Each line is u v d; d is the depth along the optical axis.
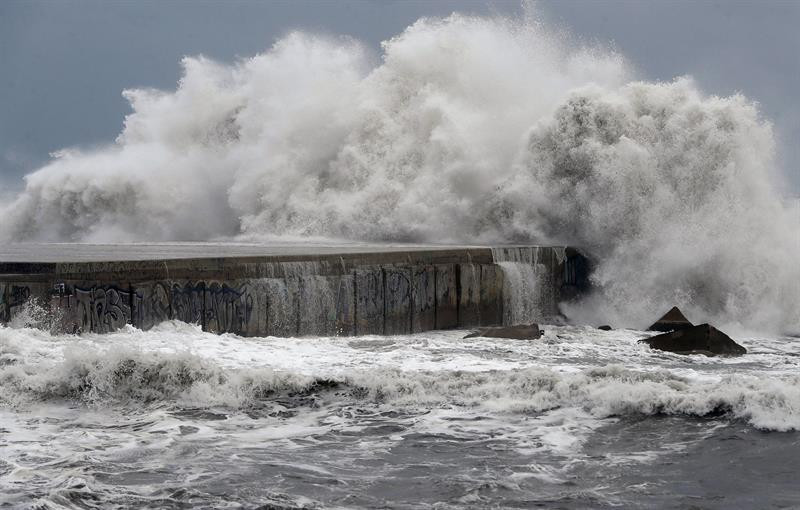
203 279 28.47
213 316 28.67
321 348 27.17
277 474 17.44
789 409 20.09
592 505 16.09
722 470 17.67
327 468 17.80
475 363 25.41
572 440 19.30
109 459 18.19
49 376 22.20
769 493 16.64
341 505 16.06
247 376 22.12
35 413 21.22
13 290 25.78
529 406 21.19
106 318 26.58
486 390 21.86
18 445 18.98
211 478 17.20
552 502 16.20
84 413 21.25
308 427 20.27
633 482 17.12
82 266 26.25
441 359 25.94
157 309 27.52
